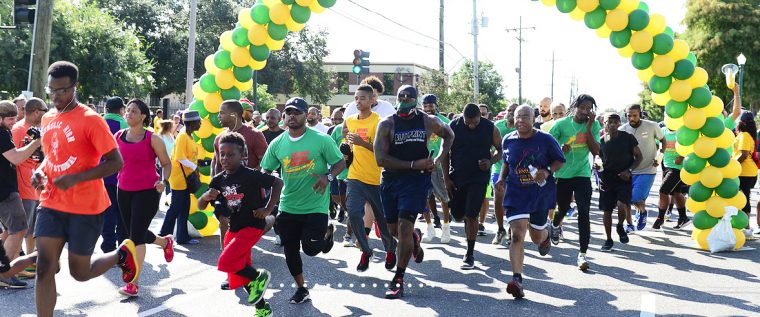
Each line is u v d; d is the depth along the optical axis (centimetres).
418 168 652
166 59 4472
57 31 2819
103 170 482
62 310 598
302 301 635
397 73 6194
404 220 661
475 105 805
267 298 654
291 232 633
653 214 1363
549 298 661
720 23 4253
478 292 684
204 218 980
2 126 640
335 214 1254
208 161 985
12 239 662
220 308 614
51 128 489
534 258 870
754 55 4181
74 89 492
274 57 4797
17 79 2744
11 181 657
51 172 489
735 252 924
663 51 915
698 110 936
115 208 799
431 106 936
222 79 988
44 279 481
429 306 627
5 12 2719
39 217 487
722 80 4272
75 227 488
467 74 4675
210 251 891
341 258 859
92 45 2977
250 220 575
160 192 677
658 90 948
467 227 805
